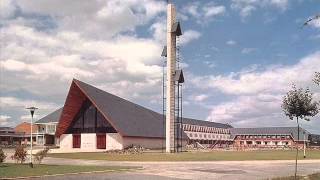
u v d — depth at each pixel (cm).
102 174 2630
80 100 7069
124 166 3334
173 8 6375
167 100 6216
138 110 8056
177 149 6406
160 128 8112
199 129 12369
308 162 4131
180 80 6356
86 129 7225
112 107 7081
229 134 14100
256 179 2489
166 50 6303
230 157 4762
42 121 9888
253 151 6875
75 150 6881
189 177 2592
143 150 6506
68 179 2309
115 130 6881
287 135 13100
